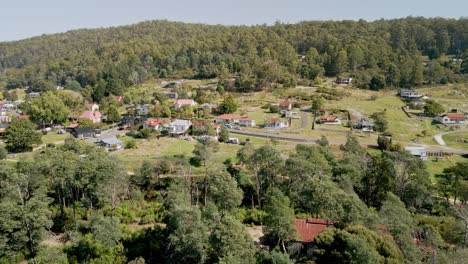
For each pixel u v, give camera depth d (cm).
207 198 6188
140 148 8756
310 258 3891
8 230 4212
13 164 6456
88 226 4988
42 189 5178
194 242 3788
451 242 4566
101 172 5200
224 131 9450
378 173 6425
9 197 4784
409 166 6562
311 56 19612
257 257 3725
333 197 4356
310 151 6525
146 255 4550
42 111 11469
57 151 6319
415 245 3959
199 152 7500
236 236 3612
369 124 11081
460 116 11831
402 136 10594
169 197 5788
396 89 16525
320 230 4319
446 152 9162
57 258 4297
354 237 3500
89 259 4438
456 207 5691
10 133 8962
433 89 16412
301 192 5419
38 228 4500
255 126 11344
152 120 10794
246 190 6556
